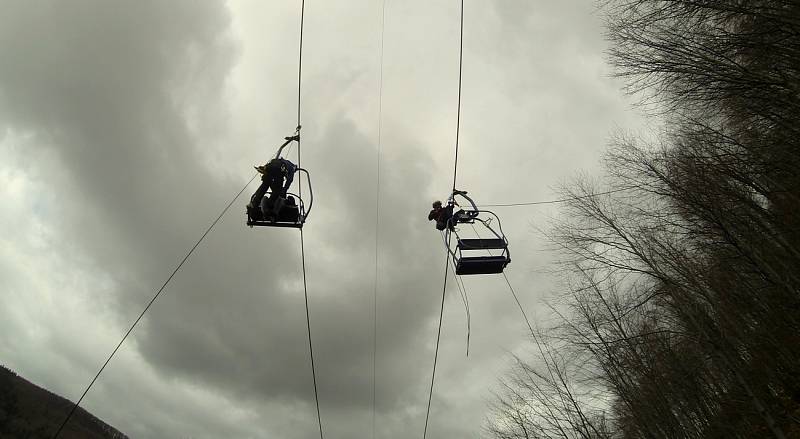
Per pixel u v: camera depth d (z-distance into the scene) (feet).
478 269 38.81
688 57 36.04
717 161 43.11
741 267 42.39
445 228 40.96
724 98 35.83
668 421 48.62
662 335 50.31
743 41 33.32
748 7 32.78
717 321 43.09
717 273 44.29
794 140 35.32
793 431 37.14
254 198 36.11
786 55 32.22
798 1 30.37
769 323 39.37
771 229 39.27
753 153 38.99
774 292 39.58
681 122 47.03
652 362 50.85
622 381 53.62
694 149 46.37
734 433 42.63
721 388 44.96
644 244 51.08
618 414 56.24
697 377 47.26
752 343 40.22
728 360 41.24
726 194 42.55
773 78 33.17
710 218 43.47
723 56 34.30
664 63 36.94
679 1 34.91
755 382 39.93
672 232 48.47
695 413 47.29
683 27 36.50
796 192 36.70
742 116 37.83
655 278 48.73
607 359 55.26
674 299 47.01
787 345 37.83
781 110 34.96
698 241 45.96
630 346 52.08
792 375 37.50
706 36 35.45
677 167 47.65
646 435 51.11
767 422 36.73
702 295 43.47
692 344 46.68
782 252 38.70
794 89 32.01
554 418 59.47
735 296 42.34
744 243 40.83
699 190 44.62
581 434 56.80
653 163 50.88
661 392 49.47
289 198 37.37
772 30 32.17
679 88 37.70
